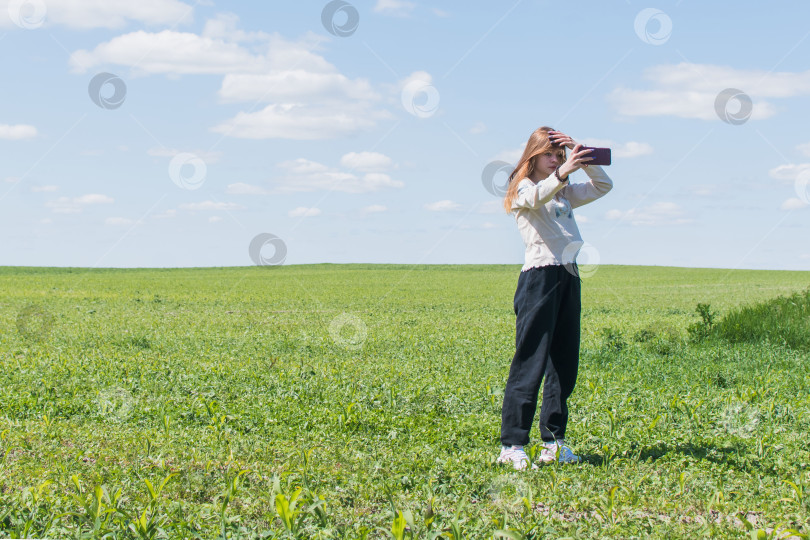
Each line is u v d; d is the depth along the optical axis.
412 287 46.94
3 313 22.73
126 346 14.06
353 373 10.20
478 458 5.55
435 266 95.56
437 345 14.46
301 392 8.46
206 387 8.77
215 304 29.78
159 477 4.91
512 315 24.83
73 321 19.86
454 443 6.27
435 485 4.84
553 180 5.28
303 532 3.88
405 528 3.80
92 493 4.51
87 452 5.69
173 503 4.28
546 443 5.68
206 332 17.20
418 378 9.77
